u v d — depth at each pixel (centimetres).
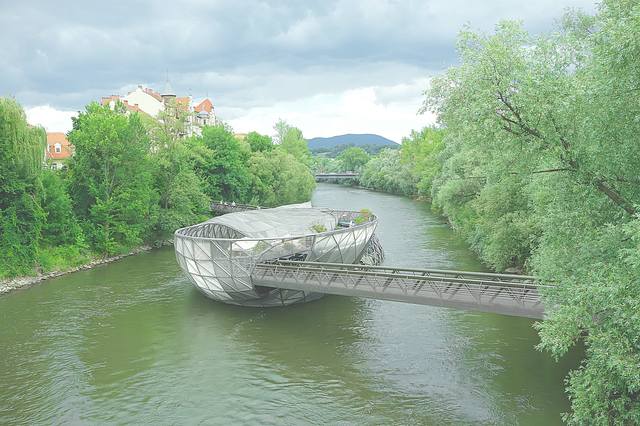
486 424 1777
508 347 2434
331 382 2150
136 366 2353
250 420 1866
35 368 2345
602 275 1354
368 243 3719
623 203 1538
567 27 2253
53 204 4372
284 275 2936
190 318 3014
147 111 10194
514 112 1575
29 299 3447
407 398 1988
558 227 1670
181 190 5803
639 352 1252
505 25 1617
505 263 3472
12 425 1861
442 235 5619
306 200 9694
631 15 1355
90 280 3972
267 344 2588
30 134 4016
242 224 3466
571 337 1348
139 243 5384
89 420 1894
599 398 1333
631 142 1451
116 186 5078
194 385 2156
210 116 14125
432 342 2542
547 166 1672
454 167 4803
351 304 3241
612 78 1351
